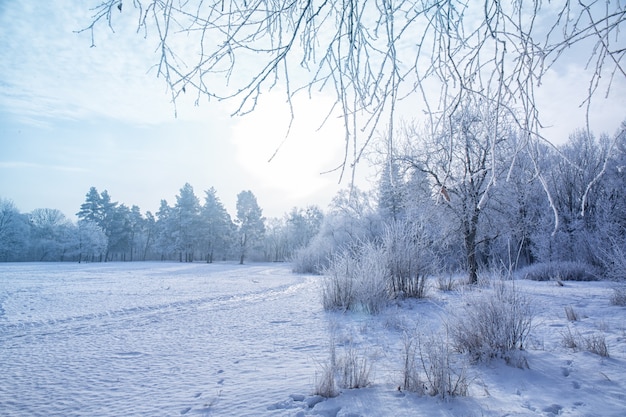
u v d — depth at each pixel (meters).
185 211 74.44
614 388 4.07
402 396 4.04
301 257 37.97
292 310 11.62
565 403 3.73
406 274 12.34
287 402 3.96
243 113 1.64
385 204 30.88
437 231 16.98
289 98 1.59
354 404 3.85
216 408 3.90
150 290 18.70
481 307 5.58
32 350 7.05
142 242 89.88
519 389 4.16
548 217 21.72
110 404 4.20
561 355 5.30
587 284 15.33
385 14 1.46
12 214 65.38
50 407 4.18
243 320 9.98
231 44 1.62
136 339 7.82
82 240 68.25
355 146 1.50
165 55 1.67
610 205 19.34
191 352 6.57
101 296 16.00
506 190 14.16
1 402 4.35
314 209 81.31
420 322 8.31
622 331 6.64
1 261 65.19
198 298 15.35
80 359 6.32
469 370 4.82
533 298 10.64
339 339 7.11
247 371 5.26
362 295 10.59
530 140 1.33
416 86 1.48
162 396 4.37
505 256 16.20
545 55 1.44
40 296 15.88
